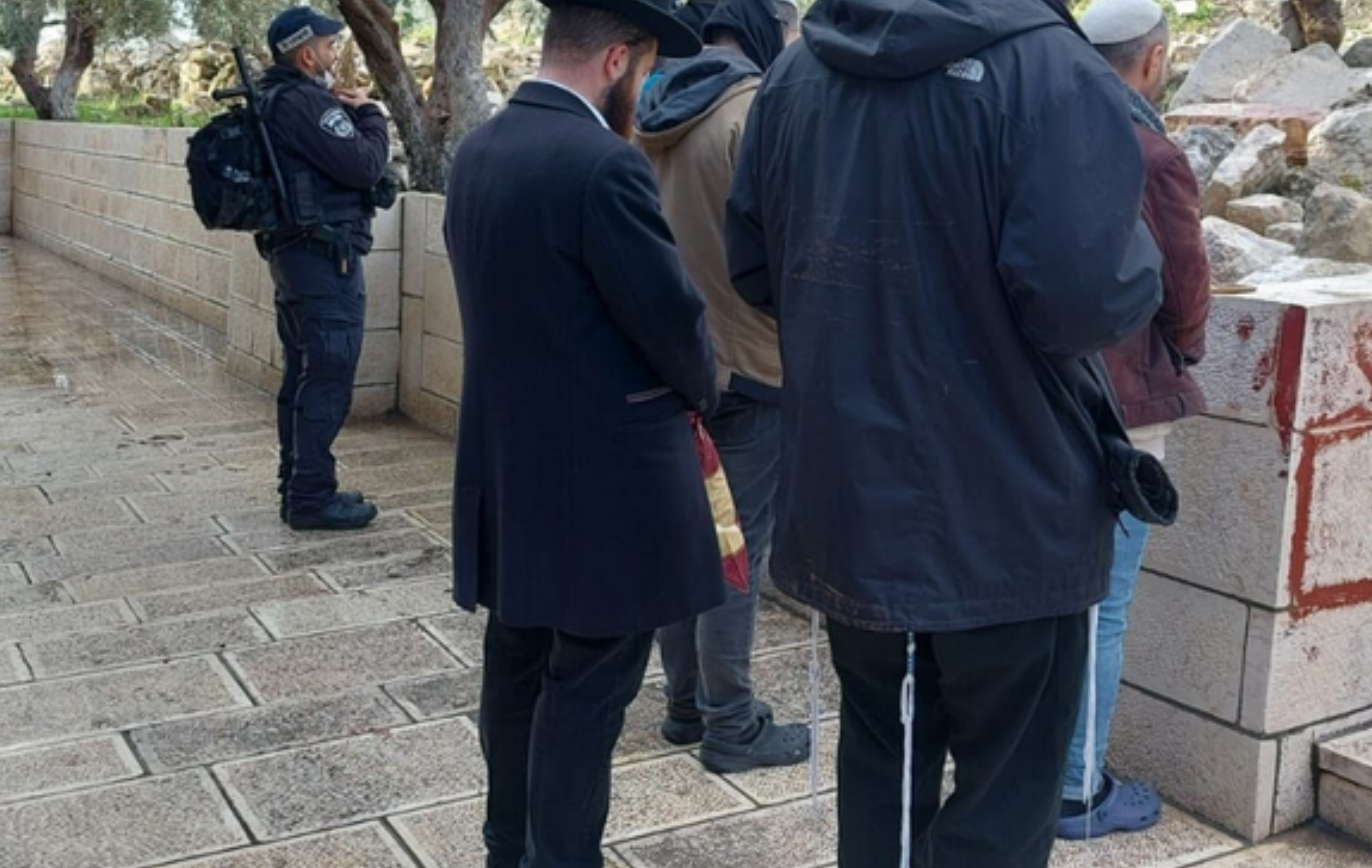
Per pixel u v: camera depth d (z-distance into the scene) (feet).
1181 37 32.60
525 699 8.92
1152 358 9.10
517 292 8.07
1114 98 6.66
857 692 8.04
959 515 7.06
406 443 22.16
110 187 41.39
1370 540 10.23
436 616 14.73
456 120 25.26
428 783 11.11
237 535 17.43
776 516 7.82
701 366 8.27
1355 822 10.21
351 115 17.10
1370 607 10.36
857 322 7.15
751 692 11.39
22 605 14.90
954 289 6.93
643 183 7.95
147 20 45.78
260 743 11.76
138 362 29.35
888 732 8.01
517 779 9.00
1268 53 22.07
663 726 11.91
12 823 10.39
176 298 36.14
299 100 16.48
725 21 10.94
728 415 10.64
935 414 7.02
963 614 7.08
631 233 7.87
